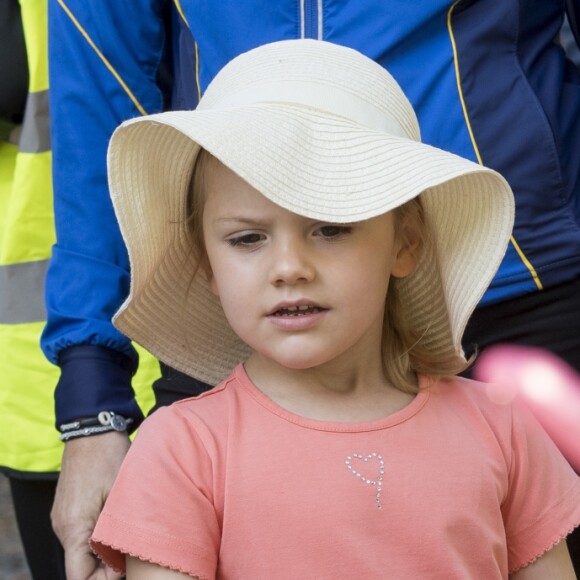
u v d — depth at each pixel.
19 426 4.71
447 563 2.87
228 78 3.15
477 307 3.65
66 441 3.68
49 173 4.71
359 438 2.96
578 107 3.82
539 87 3.70
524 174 3.60
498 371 3.68
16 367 4.75
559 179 3.63
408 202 3.17
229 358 3.43
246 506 2.85
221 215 2.96
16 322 4.75
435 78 3.58
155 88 4.11
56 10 4.00
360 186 2.85
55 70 4.01
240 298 2.94
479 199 3.08
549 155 3.62
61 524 3.60
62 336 3.76
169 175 3.14
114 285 3.85
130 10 3.99
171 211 3.19
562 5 3.82
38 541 4.78
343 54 3.12
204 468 2.88
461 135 3.58
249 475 2.87
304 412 3.02
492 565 2.95
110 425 3.65
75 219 3.90
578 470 3.71
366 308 2.96
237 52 3.64
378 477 2.91
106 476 3.60
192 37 3.80
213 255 3.01
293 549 2.82
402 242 3.21
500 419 3.14
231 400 3.01
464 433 3.06
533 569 3.15
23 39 4.65
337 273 2.90
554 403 3.69
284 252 2.88
